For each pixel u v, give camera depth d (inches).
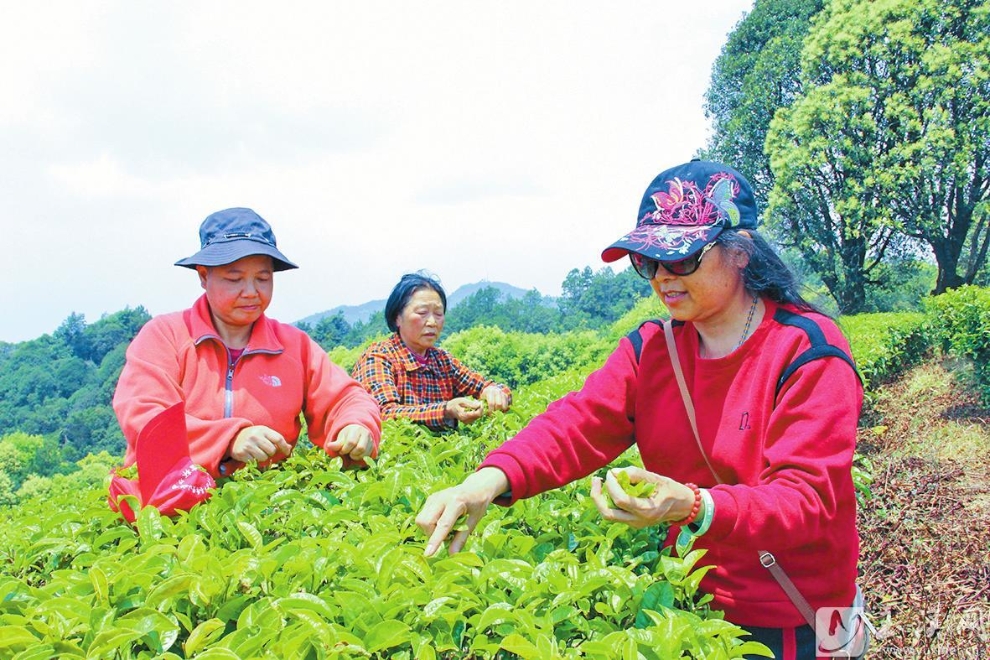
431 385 183.3
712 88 950.4
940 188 689.0
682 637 59.9
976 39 652.7
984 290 445.1
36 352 3905.0
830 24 731.4
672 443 83.3
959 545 230.5
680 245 74.2
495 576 68.7
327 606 61.8
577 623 63.9
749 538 66.8
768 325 76.6
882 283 770.8
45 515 111.5
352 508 94.2
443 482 97.8
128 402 113.2
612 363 88.0
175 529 86.3
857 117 704.4
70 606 62.4
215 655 53.0
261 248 119.3
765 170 876.0
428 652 58.2
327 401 130.8
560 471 84.5
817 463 68.9
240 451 112.4
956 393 424.8
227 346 126.2
